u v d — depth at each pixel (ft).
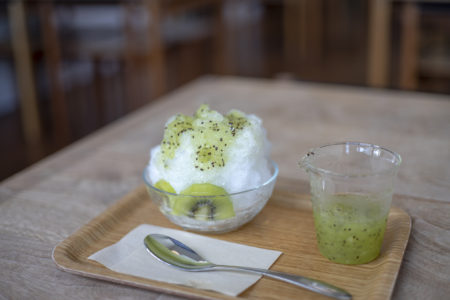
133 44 6.68
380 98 3.25
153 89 6.75
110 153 2.65
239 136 1.93
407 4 6.48
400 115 2.96
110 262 1.86
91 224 2.06
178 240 1.97
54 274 1.84
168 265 1.84
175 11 6.77
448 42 7.16
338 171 1.98
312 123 2.90
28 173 2.47
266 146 2.02
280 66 10.58
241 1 12.54
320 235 1.88
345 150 1.96
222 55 8.90
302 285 1.72
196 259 1.87
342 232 1.82
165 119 3.02
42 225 2.10
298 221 2.09
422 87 7.30
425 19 6.45
